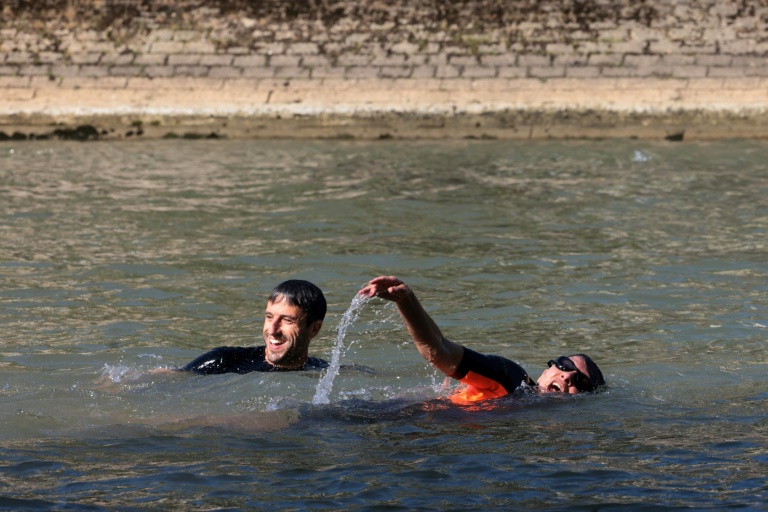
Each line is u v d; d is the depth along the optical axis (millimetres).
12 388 10859
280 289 11539
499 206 23094
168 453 8891
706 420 9938
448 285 16391
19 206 23000
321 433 9461
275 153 33031
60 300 15336
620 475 8336
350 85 37438
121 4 39094
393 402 10461
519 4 38406
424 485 8125
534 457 8805
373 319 14484
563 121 36250
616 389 11047
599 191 24984
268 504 7719
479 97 36875
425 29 38281
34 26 39000
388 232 20391
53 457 8766
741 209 22578
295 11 38844
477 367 10453
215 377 11203
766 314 14594
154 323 14180
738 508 7598
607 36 37719
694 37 37531
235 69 38062
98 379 11289
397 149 33844
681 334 13656
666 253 18516
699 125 35875
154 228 20750
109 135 37000
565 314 14727
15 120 37125
